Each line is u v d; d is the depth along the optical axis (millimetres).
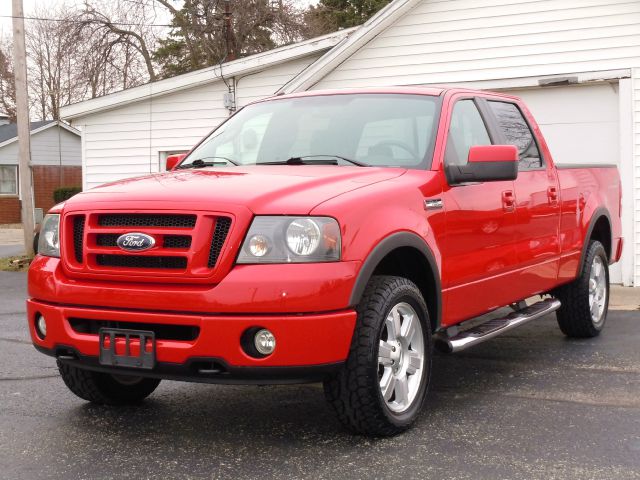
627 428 4449
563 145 11492
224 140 5602
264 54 15727
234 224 3861
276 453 4066
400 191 4414
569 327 7004
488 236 5176
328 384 4102
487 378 5695
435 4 12508
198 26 31859
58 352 4309
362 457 3980
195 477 3738
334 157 4973
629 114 10977
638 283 10836
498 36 12039
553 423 4555
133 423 4652
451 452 4051
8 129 37250
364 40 12953
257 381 3875
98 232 4141
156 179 4559
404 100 5289
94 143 17562
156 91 16641
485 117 5637
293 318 3777
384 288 4148
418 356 4469
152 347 3926
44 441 4312
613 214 7477
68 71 37750
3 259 16641
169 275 3928
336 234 3912
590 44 11344
